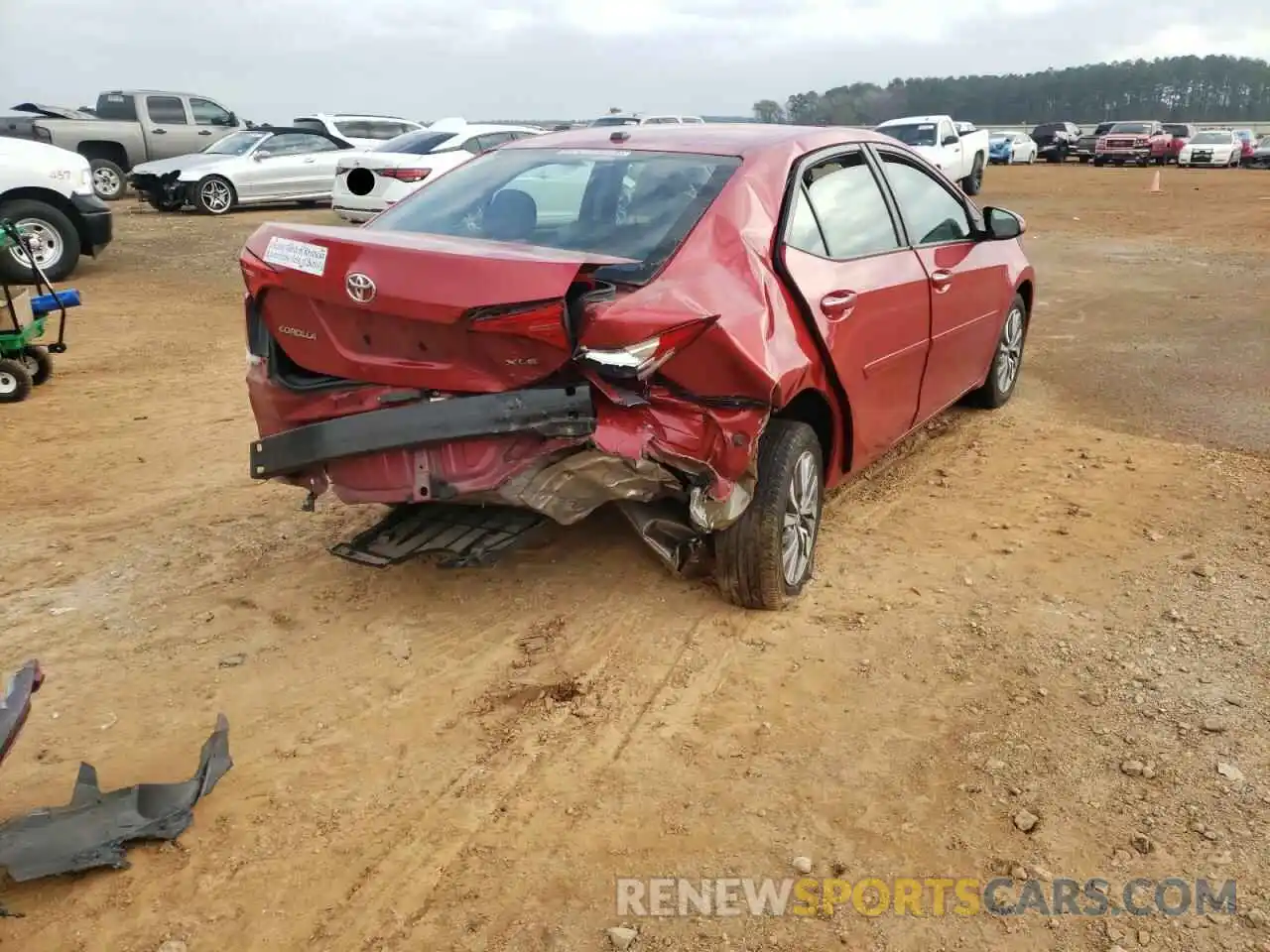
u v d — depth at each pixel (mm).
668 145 4418
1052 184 29906
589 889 2773
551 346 3254
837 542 4883
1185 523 5043
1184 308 10758
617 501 3811
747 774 3221
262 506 5422
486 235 4145
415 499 3553
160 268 13828
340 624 4172
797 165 4324
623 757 3314
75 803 2996
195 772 3271
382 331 3488
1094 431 6562
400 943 2607
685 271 3664
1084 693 3605
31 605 4336
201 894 2758
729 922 2654
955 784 3152
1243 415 6910
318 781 3211
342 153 20625
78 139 22172
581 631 4066
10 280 12133
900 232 5012
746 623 4109
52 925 2652
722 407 3535
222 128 23641
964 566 4605
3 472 5984
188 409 7328
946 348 5461
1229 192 26500
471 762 3305
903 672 3756
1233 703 3525
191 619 4219
